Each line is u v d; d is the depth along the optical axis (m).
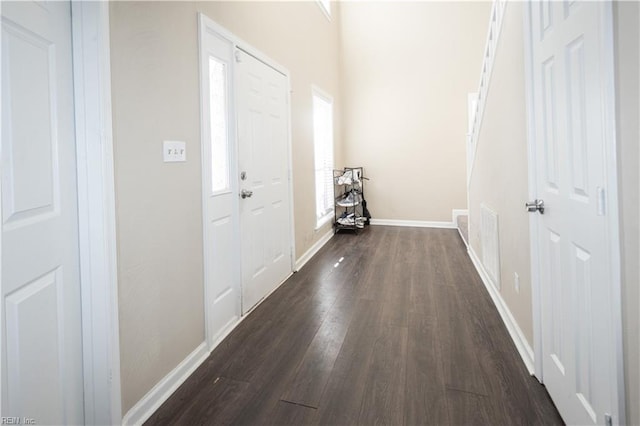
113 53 1.48
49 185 1.25
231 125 2.55
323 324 2.55
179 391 1.82
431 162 6.07
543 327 1.76
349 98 6.37
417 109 6.07
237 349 2.23
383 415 1.61
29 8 1.16
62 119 1.33
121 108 1.52
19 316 1.11
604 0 1.07
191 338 2.03
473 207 4.12
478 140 3.62
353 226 5.76
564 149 1.43
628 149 1.00
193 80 2.06
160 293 1.78
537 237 1.79
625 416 1.06
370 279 3.51
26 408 1.14
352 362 2.05
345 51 6.32
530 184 1.83
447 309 2.76
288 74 3.69
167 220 1.83
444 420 1.57
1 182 1.04
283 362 2.07
